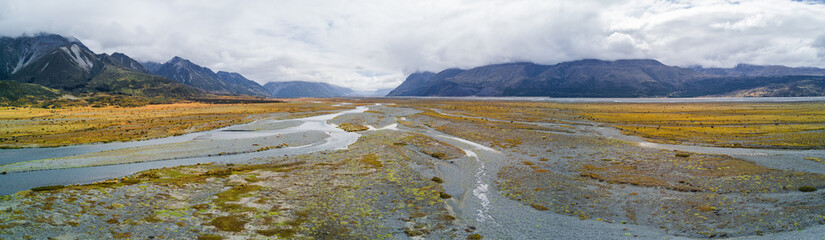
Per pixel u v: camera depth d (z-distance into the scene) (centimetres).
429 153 7344
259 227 3331
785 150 7106
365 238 3150
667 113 17438
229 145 8419
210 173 5450
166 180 4909
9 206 3316
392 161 6431
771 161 5928
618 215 3709
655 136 9381
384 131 10788
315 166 6097
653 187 4672
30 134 10069
